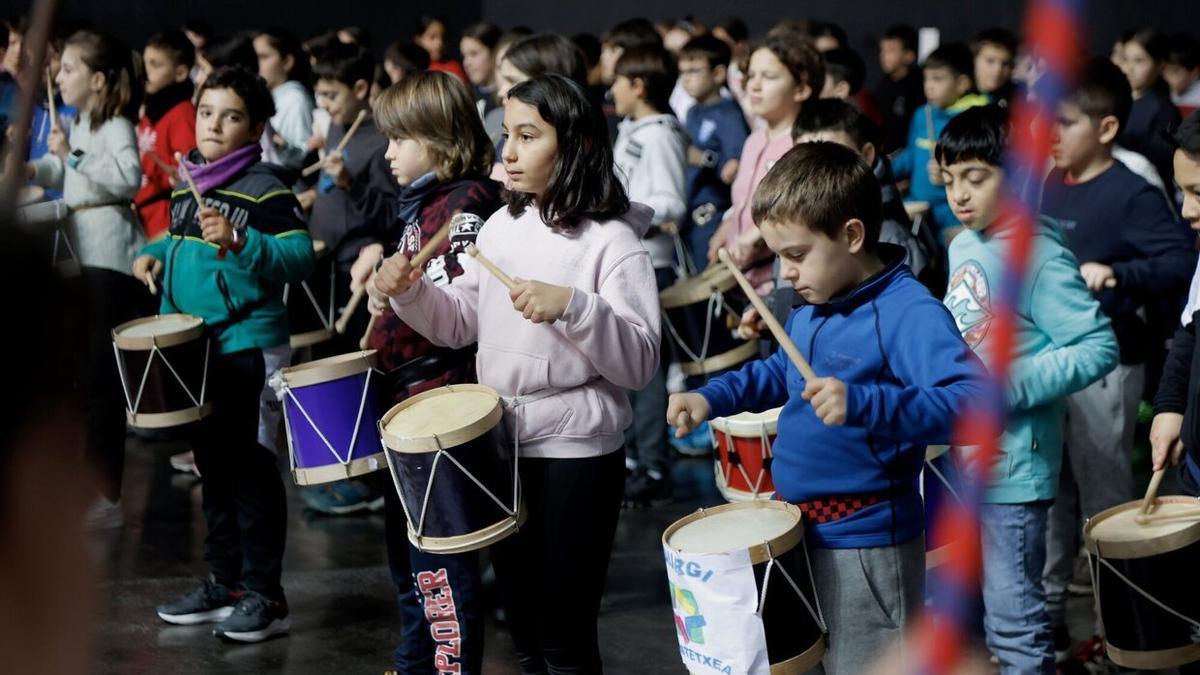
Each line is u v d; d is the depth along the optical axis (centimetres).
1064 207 362
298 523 484
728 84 738
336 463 315
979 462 95
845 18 941
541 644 282
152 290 402
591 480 274
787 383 252
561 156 270
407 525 288
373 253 367
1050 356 288
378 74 677
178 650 373
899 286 239
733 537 240
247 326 375
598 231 272
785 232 240
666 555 241
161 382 361
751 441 320
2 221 55
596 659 281
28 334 56
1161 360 539
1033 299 289
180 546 455
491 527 269
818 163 240
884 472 239
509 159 273
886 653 242
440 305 290
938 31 909
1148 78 591
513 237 279
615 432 277
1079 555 409
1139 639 263
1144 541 259
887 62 800
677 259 508
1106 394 349
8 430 56
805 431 244
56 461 57
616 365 262
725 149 566
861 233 240
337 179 447
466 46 731
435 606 293
